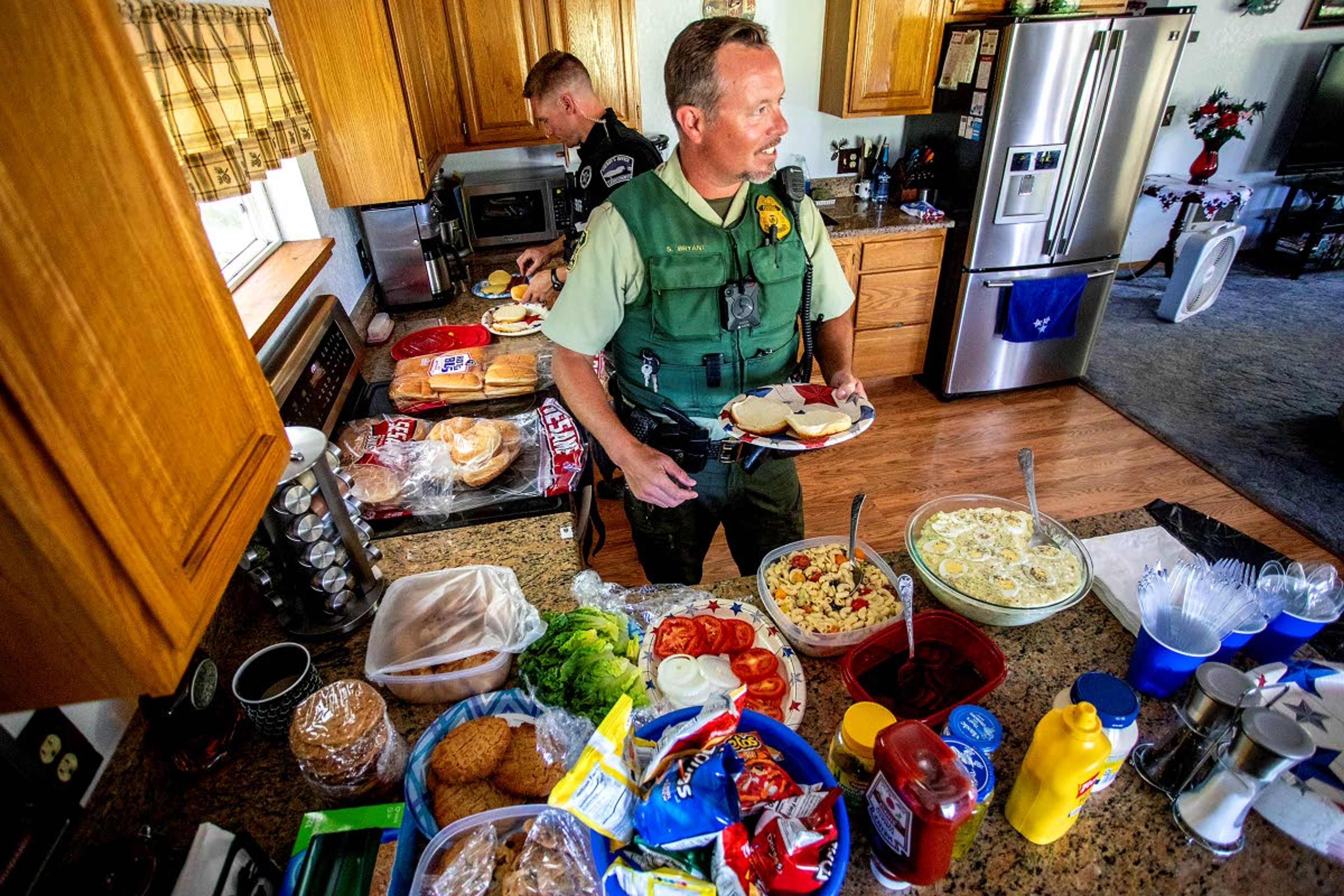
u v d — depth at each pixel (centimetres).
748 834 64
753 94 117
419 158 204
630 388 153
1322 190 454
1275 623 96
